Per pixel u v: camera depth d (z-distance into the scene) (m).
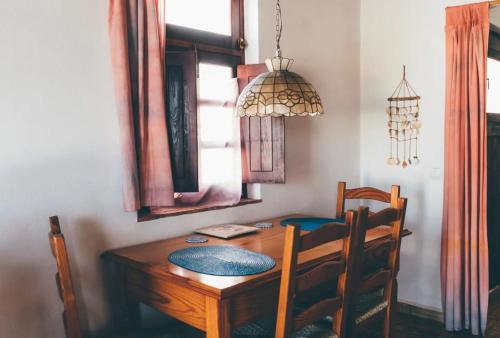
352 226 1.84
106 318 2.17
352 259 1.89
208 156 2.73
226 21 2.87
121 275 2.12
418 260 3.37
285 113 2.00
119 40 2.09
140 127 2.19
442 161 3.21
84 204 2.07
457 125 2.97
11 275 1.86
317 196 3.30
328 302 1.85
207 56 2.71
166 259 1.97
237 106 2.09
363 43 3.57
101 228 2.13
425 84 3.26
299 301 2.12
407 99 3.34
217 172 2.78
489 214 3.59
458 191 2.99
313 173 3.26
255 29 2.84
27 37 1.88
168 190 2.23
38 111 1.92
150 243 2.29
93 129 2.09
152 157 2.23
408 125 3.36
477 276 2.98
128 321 2.13
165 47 2.52
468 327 3.04
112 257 2.08
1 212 1.83
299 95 2.00
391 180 3.48
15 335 1.87
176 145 2.40
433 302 3.31
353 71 3.54
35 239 1.92
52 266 1.97
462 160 2.99
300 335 1.89
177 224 2.44
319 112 2.05
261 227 2.64
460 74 2.97
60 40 1.98
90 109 2.08
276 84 2.01
